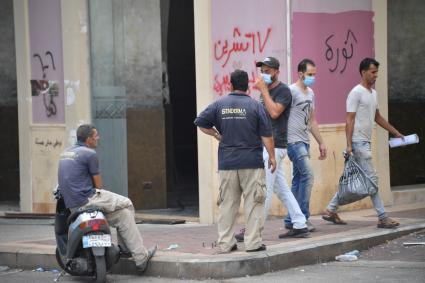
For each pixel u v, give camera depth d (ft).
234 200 61.26
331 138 81.71
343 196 71.77
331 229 71.20
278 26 77.87
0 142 106.83
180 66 116.16
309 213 75.92
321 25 80.18
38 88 93.76
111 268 62.54
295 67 77.97
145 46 93.50
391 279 56.24
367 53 84.69
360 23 83.92
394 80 96.48
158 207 94.48
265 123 60.13
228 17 80.48
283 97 64.95
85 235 56.95
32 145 94.53
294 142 68.69
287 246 63.05
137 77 93.15
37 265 66.85
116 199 59.98
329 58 81.15
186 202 99.04
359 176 70.59
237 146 60.18
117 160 90.63
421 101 98.12
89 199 58.75
